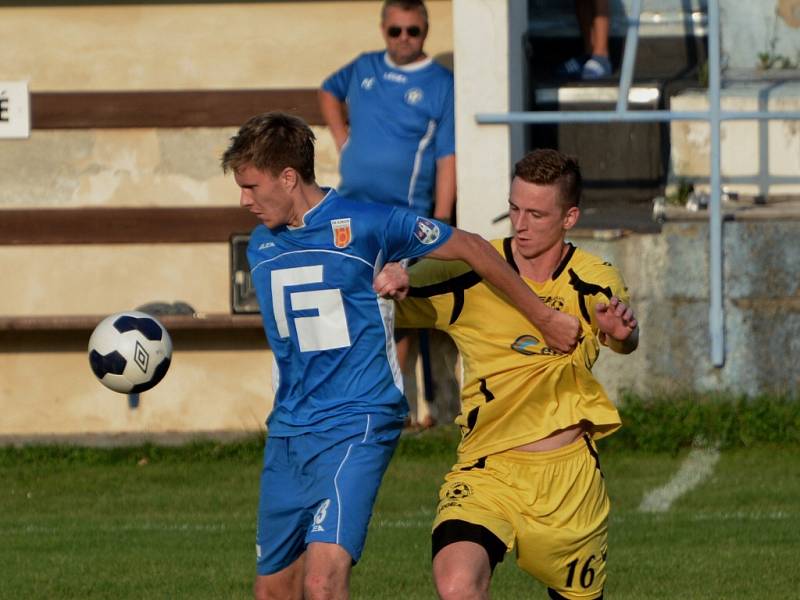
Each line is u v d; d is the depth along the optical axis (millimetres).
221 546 30188
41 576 27562
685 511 33156
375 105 40812
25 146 46031
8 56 45812
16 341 45094
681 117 41219
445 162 40844
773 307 41406
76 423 45156
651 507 33781
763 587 25906
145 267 46062
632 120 41344
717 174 41250
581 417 19797
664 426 40250
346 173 41219
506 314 19844
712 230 41188
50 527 32656
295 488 20062
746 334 41625
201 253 45969
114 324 23750
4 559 29141
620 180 47781
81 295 46156
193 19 45594
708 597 25312
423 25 40594
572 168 19750
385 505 34406
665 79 49500
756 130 47062
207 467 39688
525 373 19812
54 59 45812
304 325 20094
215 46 45625
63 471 39531
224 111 45656
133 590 26406
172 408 45031
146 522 33250
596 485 19844
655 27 52219
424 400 43250
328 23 45375
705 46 51875
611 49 52219
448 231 19719
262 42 45500
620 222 43219
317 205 19953
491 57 41594
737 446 40000
